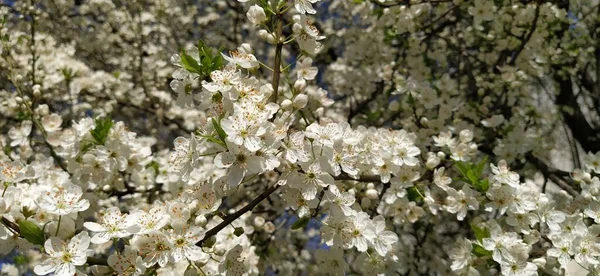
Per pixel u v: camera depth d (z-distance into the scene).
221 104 2.24
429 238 4.99
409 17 4.78
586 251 2.71
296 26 2.41
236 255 2.38
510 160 4.41
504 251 2.74
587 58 5.82
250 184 4.77
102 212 2.28
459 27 5.71
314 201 2.32
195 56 2.34
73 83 4.68
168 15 6.94
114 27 6.58
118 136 2.96
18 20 5.89
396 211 3.27
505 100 5.20
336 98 6.64
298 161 2.23
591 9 5.97
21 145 3.82
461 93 5.46
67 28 6.41
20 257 3.56
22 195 2.22
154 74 6.27
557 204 3.61
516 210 2.83
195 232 2.13
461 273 3.04
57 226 2.12
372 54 5.70
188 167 2.32
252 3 2.70
